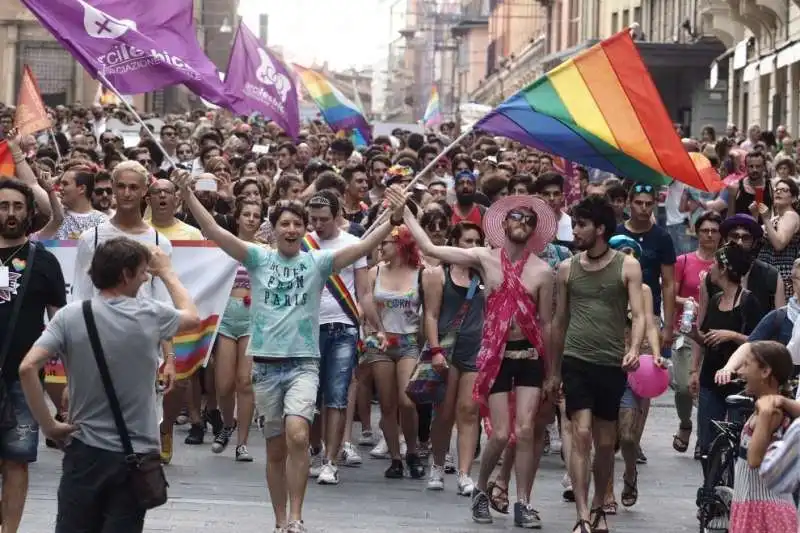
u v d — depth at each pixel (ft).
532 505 70.03
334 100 182.70
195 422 82.38
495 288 64.03
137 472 45.47
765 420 50.03
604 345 62.34
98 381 45.21
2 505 54.80
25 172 75.92
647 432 91.40
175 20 83.66
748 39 274.36
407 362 74.38
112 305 45.50
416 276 74.95
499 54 641.81
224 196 97.40
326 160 139.44
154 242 65.67
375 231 60.85
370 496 70.79
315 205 71.77
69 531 45.85
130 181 65.10
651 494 73.92
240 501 67.67
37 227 78.54
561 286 63.41
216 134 142.00
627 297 62.85
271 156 132.57
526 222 63.57
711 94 316.40
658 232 80.89
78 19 78.59
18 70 476.95
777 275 73.10
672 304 80.94
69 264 74.74
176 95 486.79
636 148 67.92
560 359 64.13
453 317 70.95
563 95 67.97
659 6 348.79
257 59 127.13
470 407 71.20
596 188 96.78
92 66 78.48
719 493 58.49
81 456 45.42
